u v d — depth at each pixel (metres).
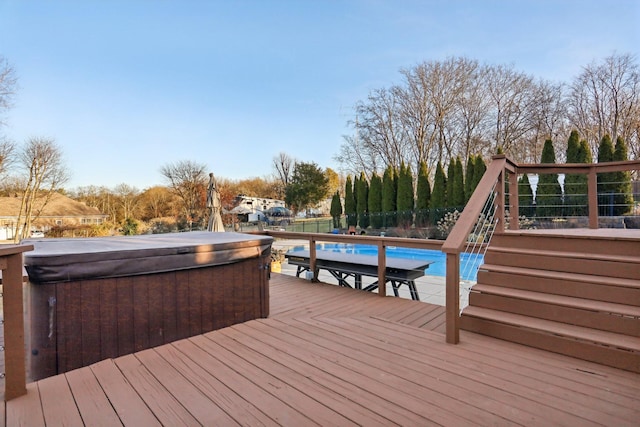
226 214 30.42
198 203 29.66
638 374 2.06
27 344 2.62
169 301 2.71
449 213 14.24
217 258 2.96
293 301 4.18
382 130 23.16
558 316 2.56
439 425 1.55
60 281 2.25
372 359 2.30
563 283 2.70
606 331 2.35
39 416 1.67
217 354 2.41
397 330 2.88
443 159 21.92
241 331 2.88
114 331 2.46
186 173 30.06
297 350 2.47
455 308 2.54
